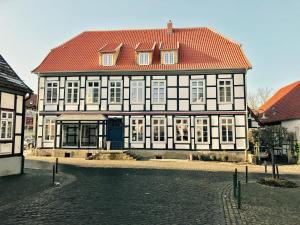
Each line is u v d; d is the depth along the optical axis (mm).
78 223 8148
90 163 23609
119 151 26797
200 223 8305
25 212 9148
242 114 27297
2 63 18141
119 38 33219
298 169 22094
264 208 10250
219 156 26781
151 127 28344
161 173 18484
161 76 28562
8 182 14422
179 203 10656
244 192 13031
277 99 37000
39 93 29906
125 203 10539
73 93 29562
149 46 29859
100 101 29125
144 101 28609
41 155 29266
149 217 8828
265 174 19031
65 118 28453
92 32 34625
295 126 27328
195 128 27844
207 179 16375
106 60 29672
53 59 31125
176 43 30906
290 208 10328
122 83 29016
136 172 18781
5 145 16500
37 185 13680
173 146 27922
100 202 10633
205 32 32500
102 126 28750
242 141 27078
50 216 8766
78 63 30328
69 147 29047
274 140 18469
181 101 28188
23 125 18125
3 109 16375
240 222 8508
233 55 28812
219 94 27750
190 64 28391
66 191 12508
